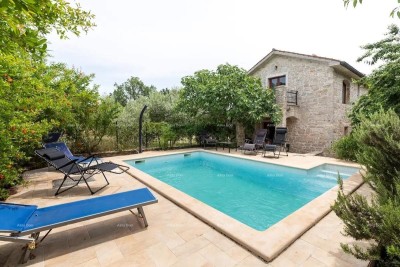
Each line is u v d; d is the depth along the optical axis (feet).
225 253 8.64
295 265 7.88
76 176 20.72
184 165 30.63
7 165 13.74
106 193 16.08
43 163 25.29
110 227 10.77
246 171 26.86
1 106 12.84
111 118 32.86
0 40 6.05
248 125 45.88
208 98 39.81
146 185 17.90
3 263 8.06
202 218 11.44
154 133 39.99
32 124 15.87
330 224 11.05
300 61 42.34
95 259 8.29
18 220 8.18
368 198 14.56
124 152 34.76
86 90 29.94
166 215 12.18
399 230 5.84
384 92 22.77
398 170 7.84
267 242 8.99
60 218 8.61
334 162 27.14
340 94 40.93
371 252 6.70
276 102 41.06
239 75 40.93
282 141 34.81
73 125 29.17
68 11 11.82
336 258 8.25
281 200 17.51
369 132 8.43
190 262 8.09
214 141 41.14
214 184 21.94
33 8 5.15
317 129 40.11
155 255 8.52
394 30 23.72
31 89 15.66
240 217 14.57
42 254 8.58
